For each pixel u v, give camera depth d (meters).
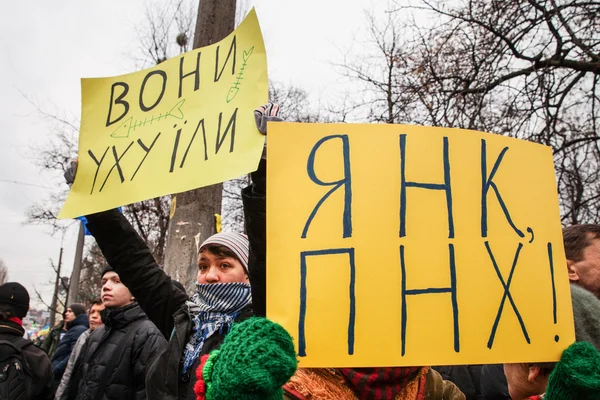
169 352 1.77
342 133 1.39
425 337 1.27
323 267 1.29
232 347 0.96
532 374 1.40
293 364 0.94
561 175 6.12
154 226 11.32
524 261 1.39
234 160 1.53
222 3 4.38
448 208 1.38
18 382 2.76
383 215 1.34
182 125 1.74
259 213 1.52
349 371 1.31
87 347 3.05
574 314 1.46
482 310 1.32
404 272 1.31
